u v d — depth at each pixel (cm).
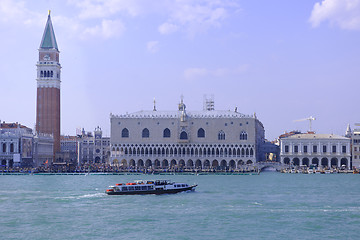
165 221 8406
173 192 12462
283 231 7669
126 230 7712
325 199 11238
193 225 8081
